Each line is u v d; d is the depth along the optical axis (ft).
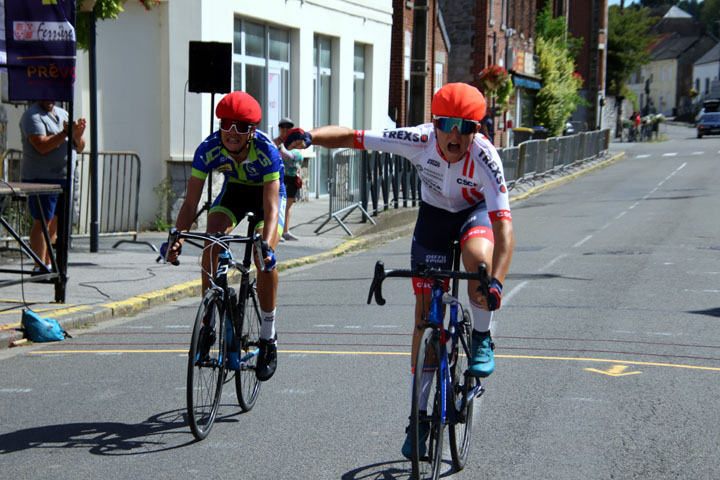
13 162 65.10
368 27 123.44
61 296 47.11
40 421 28.71
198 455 25.54
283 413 29.71
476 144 23.53
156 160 82.12
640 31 389.19
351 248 76.54
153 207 82.28
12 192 42.55
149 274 57.00
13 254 61.41
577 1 307.17
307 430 27.89
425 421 22.15
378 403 30.76
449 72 192.13
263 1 95.66
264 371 29.43
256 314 30.66
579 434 27.43
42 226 45.91
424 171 24.54
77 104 78.59
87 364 36.47
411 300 51.78
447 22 190.90
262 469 24.43
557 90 235.40
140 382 33.58
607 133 223.30
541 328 43.19
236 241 26.96
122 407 30.32
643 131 326.03
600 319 45.34
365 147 24.73
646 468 24.49
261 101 99.96
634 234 84.17
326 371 35.17
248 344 29.86
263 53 99.60
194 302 51.78
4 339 39.45
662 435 27.27
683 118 588.09
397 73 146.20
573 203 121.60
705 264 64.54
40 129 51.39
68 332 42.80
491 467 24.68
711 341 40.40
